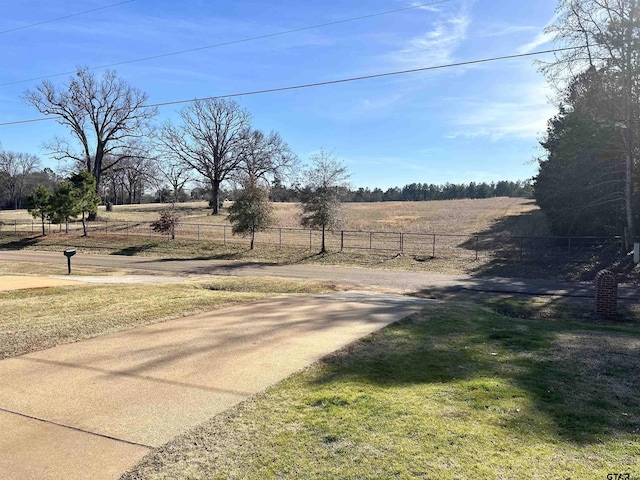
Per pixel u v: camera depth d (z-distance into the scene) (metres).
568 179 26.28
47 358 6.89
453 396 5.25
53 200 37.69
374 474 3.59
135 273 22.48
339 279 20.30
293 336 8.35
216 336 8.30
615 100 22.66
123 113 50.78
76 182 39.84
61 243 36.31
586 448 4.05
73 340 7.91
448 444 4.07
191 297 12.38
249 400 5.22
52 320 9.27
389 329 9.00
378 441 4.13
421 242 32.97
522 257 25.27
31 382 5.88
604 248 26.12
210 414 4.85
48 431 4.50
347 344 7.77
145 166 53.78
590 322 12.07
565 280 20.17
